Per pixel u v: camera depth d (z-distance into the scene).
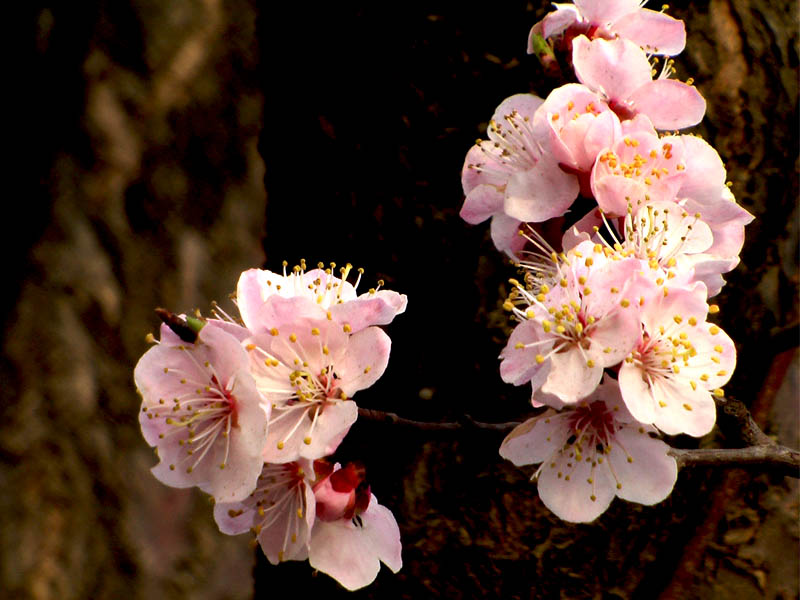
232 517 0.66
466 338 0.74
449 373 0.74
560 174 0.67
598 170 0.67
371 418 0.67
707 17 0.74
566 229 0.68
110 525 1.22
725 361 0.66
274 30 0.76
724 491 0.73
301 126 0.75
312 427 0.65
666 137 0.67
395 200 0.74
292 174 0.76
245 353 0.65
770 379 0.74
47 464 1.22
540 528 0.73
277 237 0.76
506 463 0.74
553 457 0.67
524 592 0.73
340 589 0.75
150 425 0.66
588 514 0.66
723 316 0.74
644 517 0.73
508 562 0.73
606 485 0.67
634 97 0.68
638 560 0.73
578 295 0.66
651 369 0.66
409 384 0.74
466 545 0.74
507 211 0.67
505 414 0.73
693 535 0.73
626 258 0.66
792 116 0.75
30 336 1.22
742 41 0.74
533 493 0.73
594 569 0.73
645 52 0.69
